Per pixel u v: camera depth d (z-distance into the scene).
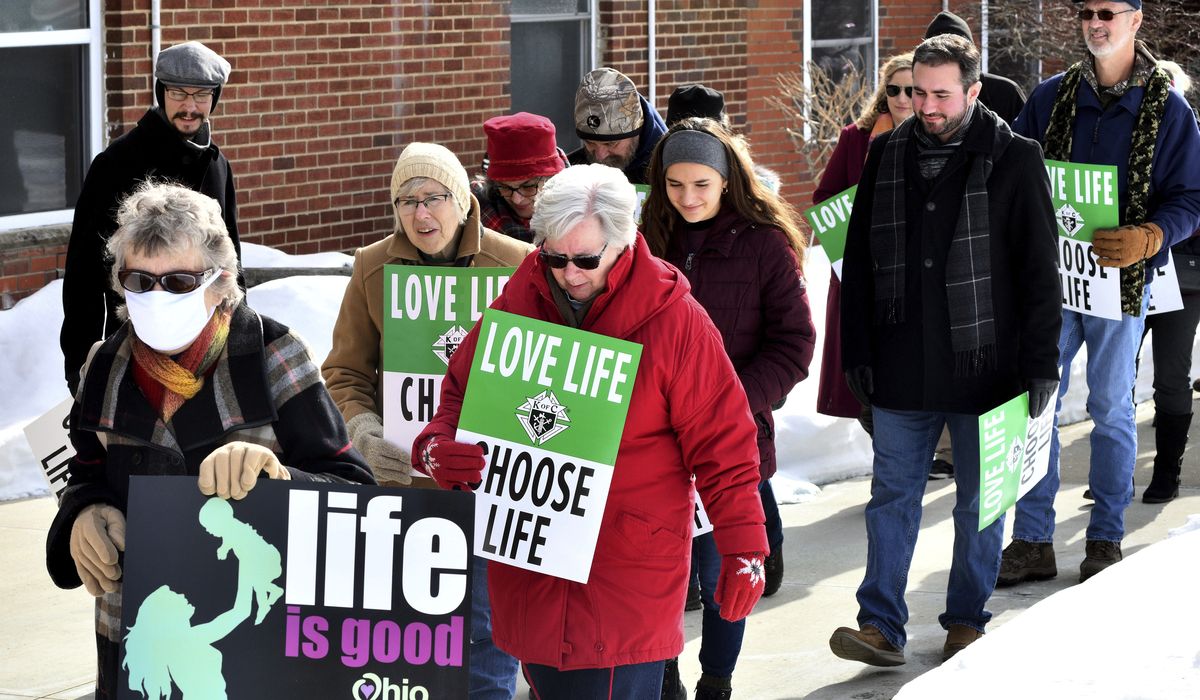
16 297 14.42
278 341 5.28
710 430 5.91
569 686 5.89
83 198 9.37
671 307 5.86
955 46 8.45
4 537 11.07
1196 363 16.89
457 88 17.86
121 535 5.11
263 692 5.04
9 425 12.45
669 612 5.92
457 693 5.07
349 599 5.04
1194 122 10.27
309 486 5.02
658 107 20.39
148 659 4.98
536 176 9.16
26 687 8.59
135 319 4.98
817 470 13.53
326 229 16.72
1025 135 10.83
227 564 5.00
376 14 16.91
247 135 15.83
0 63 14.42
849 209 11.01
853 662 9.17
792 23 21.98
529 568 5.85
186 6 15.27
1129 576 8.30
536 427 5.85
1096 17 10.18
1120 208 10.34
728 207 8.16
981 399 8.61
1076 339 10.60
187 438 5.11
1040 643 7.26
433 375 7.64
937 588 10.57
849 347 8.89
